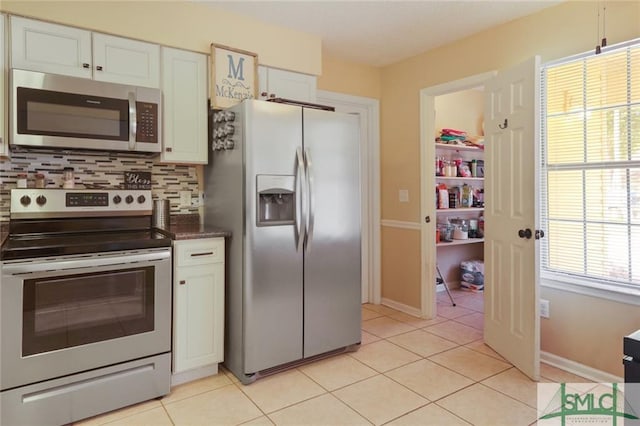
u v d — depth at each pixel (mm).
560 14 2637
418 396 2273
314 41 3217
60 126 2209
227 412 2125
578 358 2543
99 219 2537
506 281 2740
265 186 2465
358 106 4062
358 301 2926
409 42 3363
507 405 2170
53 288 1968
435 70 3508
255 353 2451
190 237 2396
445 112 4695
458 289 4852
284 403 2213
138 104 2441
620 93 2389
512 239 2664
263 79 2988
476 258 5137
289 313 2586
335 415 2086
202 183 2996
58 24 2250
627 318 2318
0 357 1852
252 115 2424
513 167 2652
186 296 2398
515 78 2627
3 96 2117
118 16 2408
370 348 2986
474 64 3193
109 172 2662
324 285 2742
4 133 2123
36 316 1927
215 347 2518
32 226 2338
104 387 2105
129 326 2178
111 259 2107
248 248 2422
